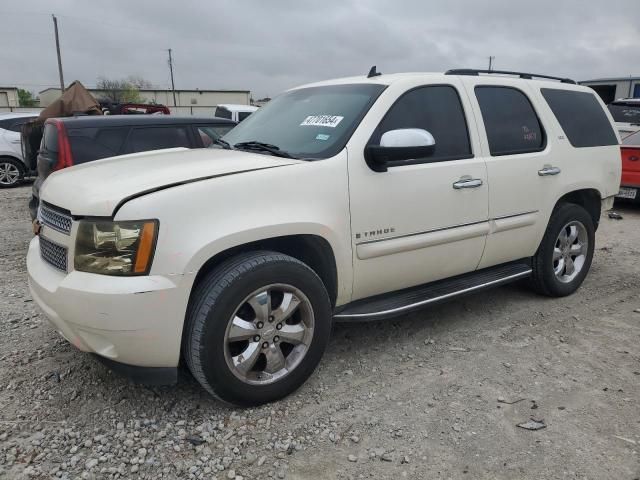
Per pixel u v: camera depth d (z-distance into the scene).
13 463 2.53
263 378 2.96
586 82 21.16
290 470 2.51
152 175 2.83
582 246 4.83
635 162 8.58
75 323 2.63
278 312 2.92
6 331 3.97
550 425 2.85
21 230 7.61
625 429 2.81
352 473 2.49
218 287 2.69
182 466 2.53
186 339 2.73
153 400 3.06
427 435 2.76
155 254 2.55
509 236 4.11
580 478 2.45
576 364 3.53
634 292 4.95
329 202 3.08
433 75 3.82
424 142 3.18
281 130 3.71
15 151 12.28
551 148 4.36
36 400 3.06
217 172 2.86
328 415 2.94
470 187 3.73
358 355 3.64
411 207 3.44
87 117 6.36
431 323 4.18
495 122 4.04
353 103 3.52
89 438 2.72
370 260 3.33
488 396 3.13
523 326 4.13
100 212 2.58
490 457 2.59
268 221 2.82
